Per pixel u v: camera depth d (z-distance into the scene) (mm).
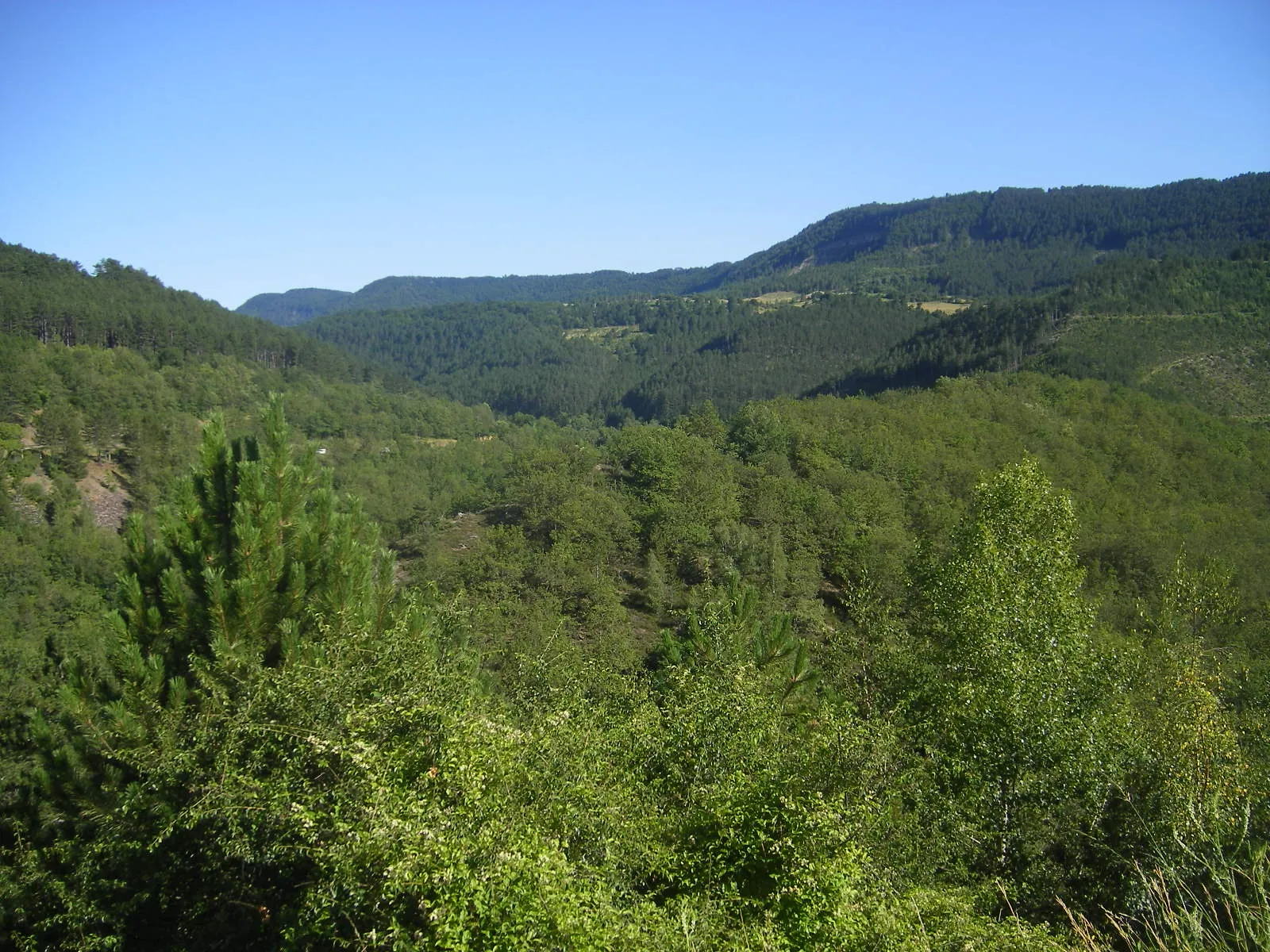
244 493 10094
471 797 5996
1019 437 53562
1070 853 9047
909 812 8492
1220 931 5949
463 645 13102
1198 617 15320
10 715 13055
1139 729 9852
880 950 5844
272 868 7930
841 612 31547
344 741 6777
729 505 38188
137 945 8578
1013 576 12602
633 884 7250
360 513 11820
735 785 8156
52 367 70250
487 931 5285
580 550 34000
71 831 9250
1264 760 10312
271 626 9711
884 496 40938
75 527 51281
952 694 10406
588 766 7621
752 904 6816
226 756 7309
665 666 14250
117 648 9094
